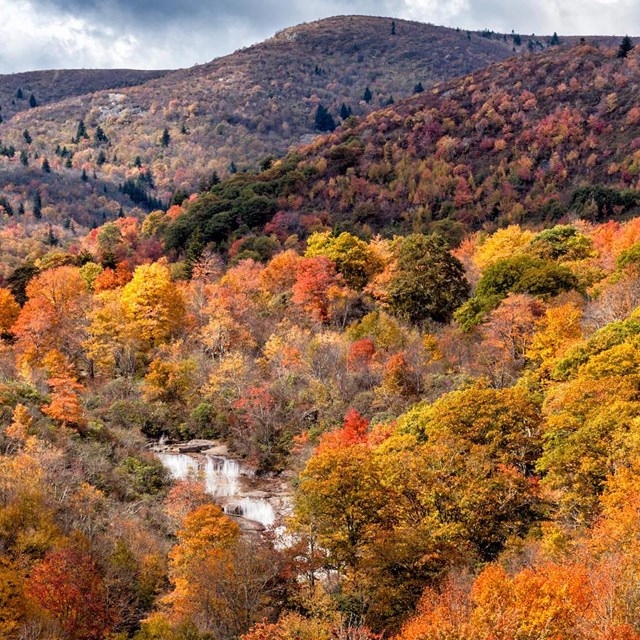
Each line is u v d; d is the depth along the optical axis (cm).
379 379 6962
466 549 3903
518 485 4112
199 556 3900
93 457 5578
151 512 5200
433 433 4762
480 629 2572
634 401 4256
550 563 3086
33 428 5447
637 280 6612
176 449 7044
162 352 8475
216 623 3566
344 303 8838
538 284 7356
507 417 4631
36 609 3231
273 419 7112
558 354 5766
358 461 4175
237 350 8181
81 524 4312
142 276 8975
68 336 8525
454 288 8719
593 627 2358
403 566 3700
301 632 3288
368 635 3281
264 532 4631
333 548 3928
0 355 8244
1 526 3897
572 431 4169
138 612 3794
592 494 3831
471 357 6862
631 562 2733
